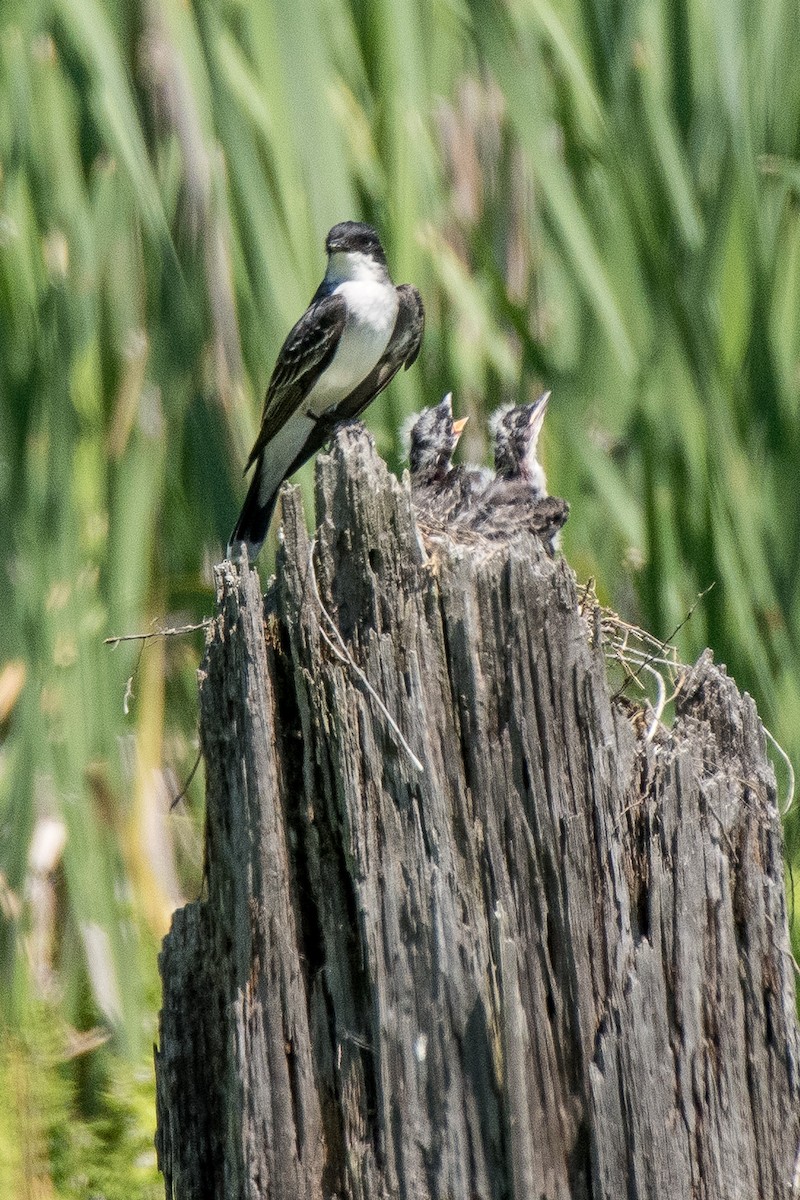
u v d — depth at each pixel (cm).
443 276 1172
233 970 536
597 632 529
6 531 1181
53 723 1173
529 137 1133
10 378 1191
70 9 1120
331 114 1100
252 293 1144
